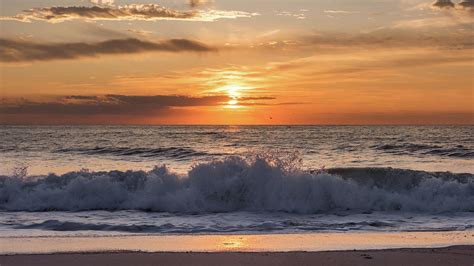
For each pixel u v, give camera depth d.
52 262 7.81
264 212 13.34
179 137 63.06
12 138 57.19
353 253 8.53
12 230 10.71
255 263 7.87
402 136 65.50
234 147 43.44
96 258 8.09
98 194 14.00
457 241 9.77
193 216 12.70
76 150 37.34
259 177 14.10
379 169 16.19
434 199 14.10
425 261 8.04
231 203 13.88
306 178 14.09
